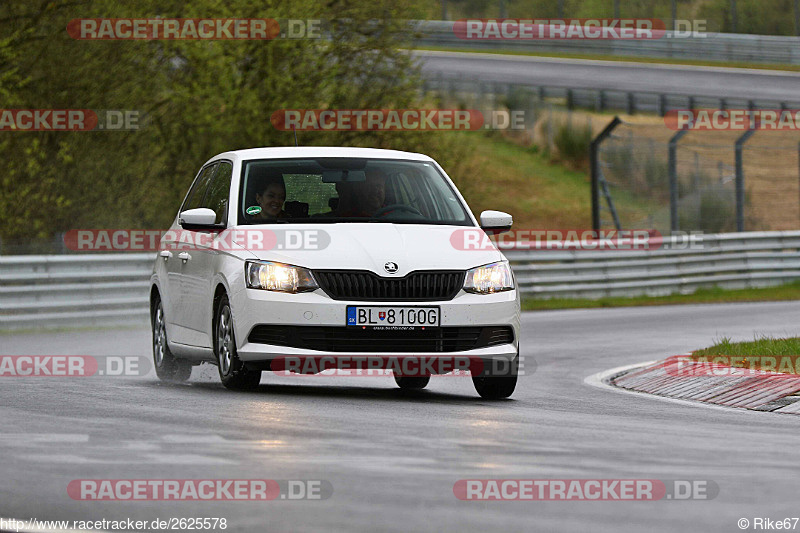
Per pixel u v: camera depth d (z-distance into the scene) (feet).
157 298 123.13
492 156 568.82
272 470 60.08
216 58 299.17
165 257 119.65
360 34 341.82
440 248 103.19
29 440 70.08
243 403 91.40
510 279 104.42
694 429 82.23
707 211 438.40
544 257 272.51
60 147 286.46
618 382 124.77
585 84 613.93
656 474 60.54
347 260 99.96
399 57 346.74
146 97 302.45
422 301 99.86
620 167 501.56
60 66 288.51
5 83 273.13
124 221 300.20
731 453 69.21
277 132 319.47
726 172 496.23
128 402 91.35
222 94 304.30
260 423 78.64
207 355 107.55
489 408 94.68
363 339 98.89
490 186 529.04
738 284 306.55
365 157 113.39
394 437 72.84
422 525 48.08
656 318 221.66
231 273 101.96
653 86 613.52
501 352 101.96
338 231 103.60
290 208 106.83
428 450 67.51
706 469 62.75
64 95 287.48
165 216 307.37
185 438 71.15
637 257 288.10
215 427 76.33
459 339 100.83
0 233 277.44
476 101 581.94
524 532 47.11
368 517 49.47
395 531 46.93
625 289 284.00
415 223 107.55
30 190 280.92
